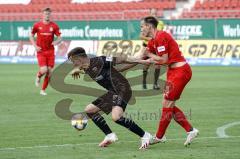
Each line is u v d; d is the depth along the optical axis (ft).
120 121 84.99
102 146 88.43
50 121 116.57
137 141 93.35
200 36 288.30
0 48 328.08
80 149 86.38
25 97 159.84
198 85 191.21
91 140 94.53
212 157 79.41
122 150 85.46
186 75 86.53
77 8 364.38
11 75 238.27
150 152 83.61
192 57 287.48
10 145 90.02
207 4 334.44
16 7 374.84
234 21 280.92
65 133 101.65
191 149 85.81
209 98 155.22
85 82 201.57
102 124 87.97
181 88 86.33
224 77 220.02
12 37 325.83
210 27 286.05
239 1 329.31
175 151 84.28
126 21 300.40
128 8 351.67
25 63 317.83
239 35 280.51
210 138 95.40
